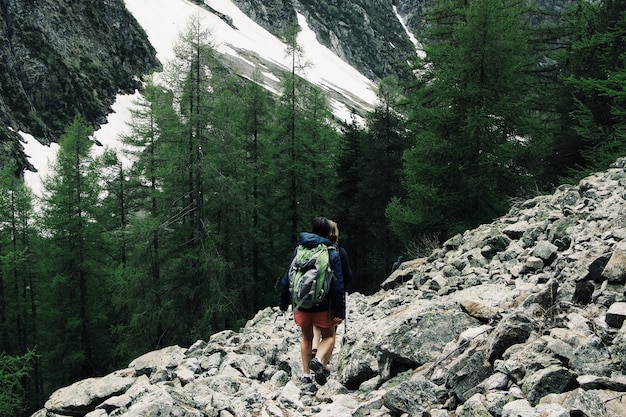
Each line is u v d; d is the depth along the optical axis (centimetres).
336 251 513
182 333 2067
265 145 2752
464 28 1533
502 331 403
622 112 1426
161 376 594
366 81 14475
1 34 5700
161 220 2120
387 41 16738
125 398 503
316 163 3027
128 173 2794
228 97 2475
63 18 6831
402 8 18575
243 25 13162
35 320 3152
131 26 8156
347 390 502
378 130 2820
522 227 865
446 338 479
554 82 2058
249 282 2400
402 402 392
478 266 820
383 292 1039
